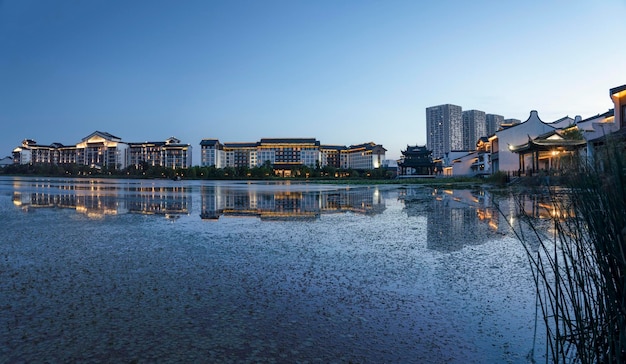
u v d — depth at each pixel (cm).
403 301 451
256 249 750
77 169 10731
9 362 302
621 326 224
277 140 13312
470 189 3142
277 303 442
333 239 862
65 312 408
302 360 307
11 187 3503
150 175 9575
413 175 6825
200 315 402
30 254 697
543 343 339
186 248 758
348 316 403
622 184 218
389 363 304
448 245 784
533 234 882
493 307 430
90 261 645
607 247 234
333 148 14588
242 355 314
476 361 308
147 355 313
